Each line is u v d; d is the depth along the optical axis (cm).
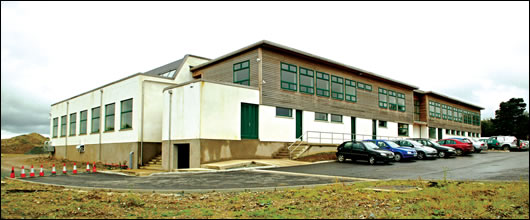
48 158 3728
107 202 949
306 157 2389
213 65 2775
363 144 2133
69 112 3553
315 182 1327
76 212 820
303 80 2695
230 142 2208
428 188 1057
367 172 1662
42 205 873
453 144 2817
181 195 1111
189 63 2962
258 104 2388
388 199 926
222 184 1336
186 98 2184
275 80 2484
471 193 960
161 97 2650
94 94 3102
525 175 1354
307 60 2745
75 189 1279
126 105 2652
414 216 759
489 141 3816
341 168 1850
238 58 2572
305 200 952
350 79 3128
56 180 1636
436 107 4434
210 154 2095
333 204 896
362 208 847
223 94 2206
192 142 2098
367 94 3294
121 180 1593
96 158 2972
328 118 2869
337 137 2923
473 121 5428
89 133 3120
